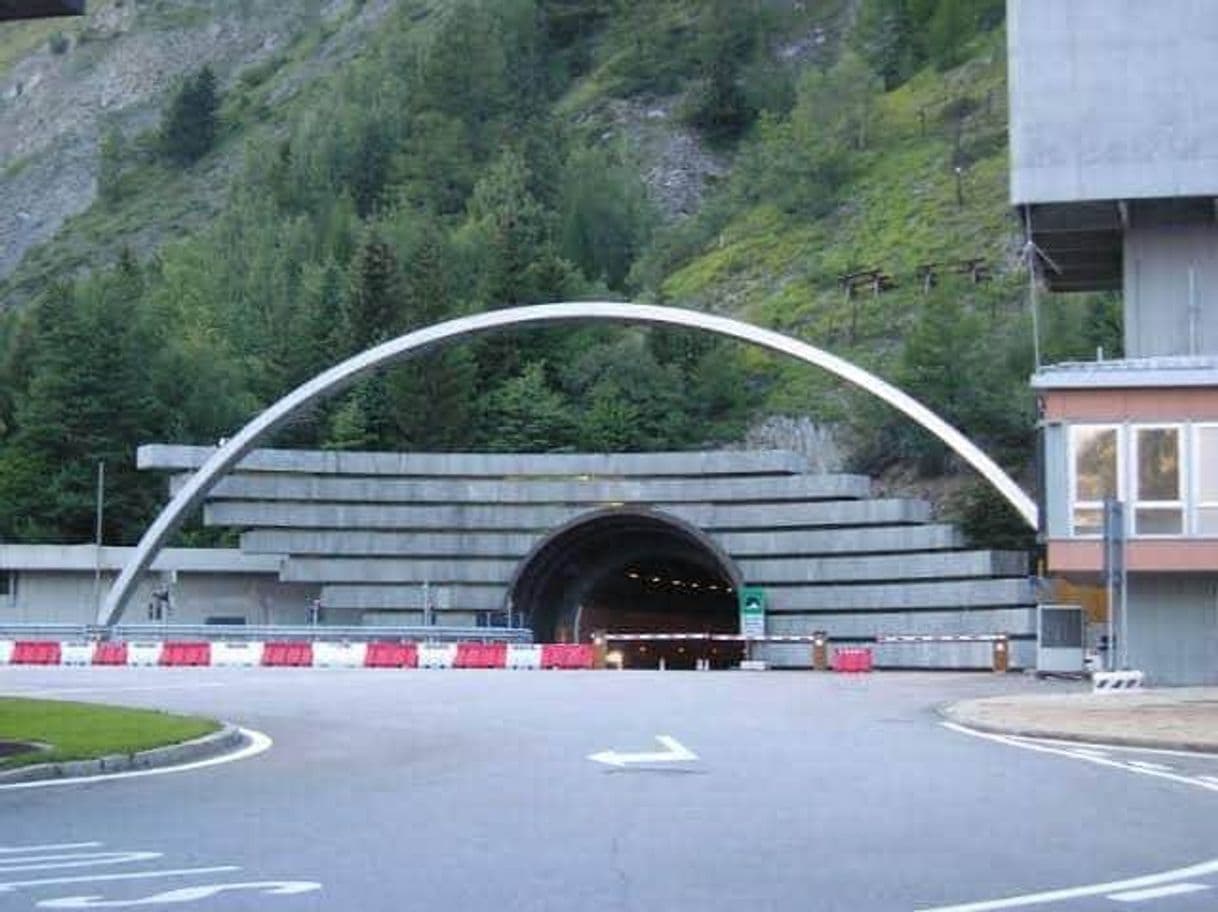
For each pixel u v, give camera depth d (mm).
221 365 106562
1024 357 94750
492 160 175375
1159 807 14883
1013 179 41250
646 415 98938
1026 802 15070
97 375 89125
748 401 104812
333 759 19234
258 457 63375
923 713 27406
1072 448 37469
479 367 100375
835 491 60844
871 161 144500
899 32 182250
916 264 119188
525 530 63625
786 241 133750
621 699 30609
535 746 20609
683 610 80375
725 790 15867
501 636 57938
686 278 132375
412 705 28672
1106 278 48375
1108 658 38750
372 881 10695
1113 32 41156
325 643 55375
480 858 11680
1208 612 37469
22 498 87812
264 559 67875
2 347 121438
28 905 9773
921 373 94375
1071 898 10148
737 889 10414
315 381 61844
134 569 61531
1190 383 37000
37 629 57000
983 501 79750
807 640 56562
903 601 57719
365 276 102188
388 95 192750
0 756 18078
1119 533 32625
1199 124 40562
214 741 20375
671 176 184500
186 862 11562
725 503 62750
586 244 151125
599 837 12727
